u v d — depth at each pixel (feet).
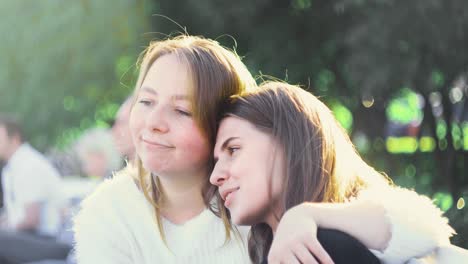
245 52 25.71
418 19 19.10
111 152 17.75
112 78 27.45
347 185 5.15
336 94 25.26
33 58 27.22
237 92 5.53
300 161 4.96
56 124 28.50
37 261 15.53
